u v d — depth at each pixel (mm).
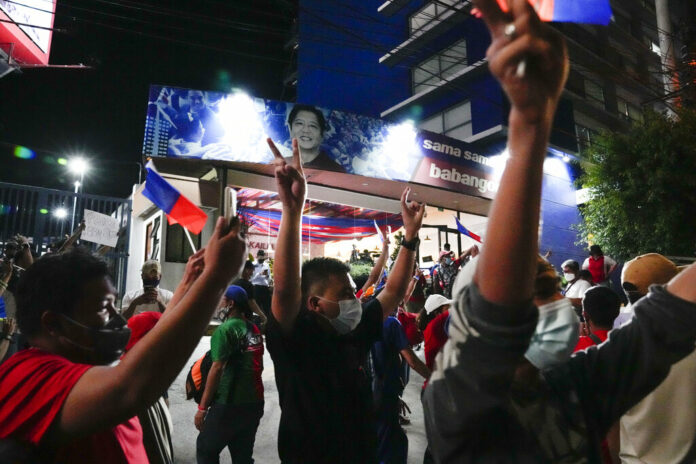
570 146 21484
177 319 1061
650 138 14547
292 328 2055
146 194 2756
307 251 16719
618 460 2279
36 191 8406
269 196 14281
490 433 1009
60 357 1251
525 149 780
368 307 2430
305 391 2010
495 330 838
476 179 16125
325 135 12961
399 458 3613
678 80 16078
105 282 1438
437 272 11789
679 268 2869
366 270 13742
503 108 20078
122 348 1443
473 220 19000
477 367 880
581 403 1120
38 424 1070
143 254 15422
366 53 25734
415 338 5555
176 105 11227
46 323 1344
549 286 1221
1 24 13609
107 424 1042
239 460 3623
